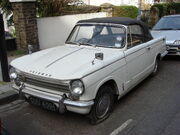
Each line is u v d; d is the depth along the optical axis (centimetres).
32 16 867
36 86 432
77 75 379
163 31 912
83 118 463
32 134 416
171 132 411
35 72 416
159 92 584
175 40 830
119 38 509
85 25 562
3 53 609
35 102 441
